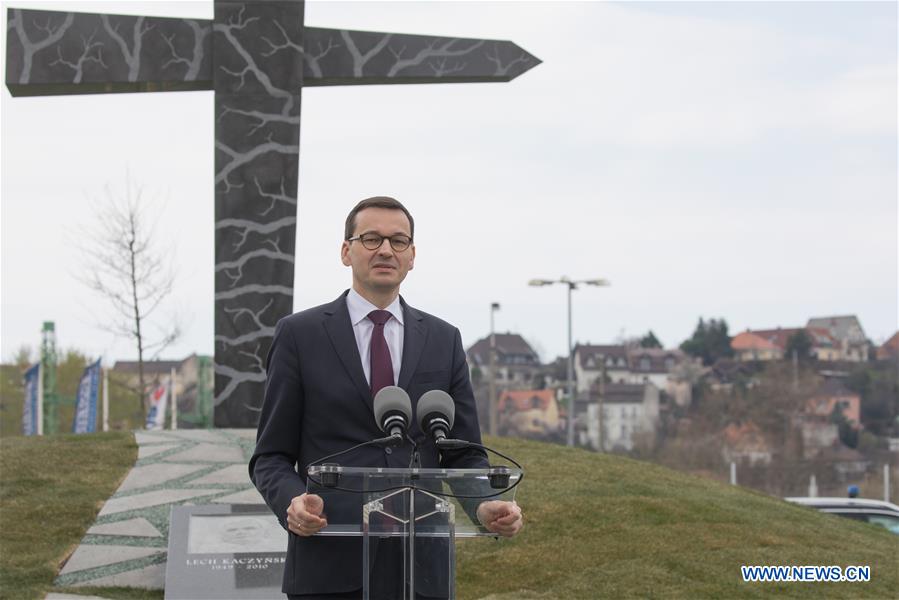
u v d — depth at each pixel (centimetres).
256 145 1255
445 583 383
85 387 2256
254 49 1252
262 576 728
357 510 390
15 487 975
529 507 962
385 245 438
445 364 447
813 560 870
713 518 960
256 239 1253
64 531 873
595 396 6781
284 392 436
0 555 817
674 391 7006
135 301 2558
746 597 786
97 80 1219
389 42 1274
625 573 818
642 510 962
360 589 413
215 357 1251
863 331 7612
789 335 7525
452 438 439
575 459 1183
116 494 969
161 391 2689
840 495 5394
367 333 444
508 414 6838
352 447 411
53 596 753
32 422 2216
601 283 3172
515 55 1290
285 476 420
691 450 5566
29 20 1209
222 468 1056
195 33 1244
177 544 747
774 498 1183
